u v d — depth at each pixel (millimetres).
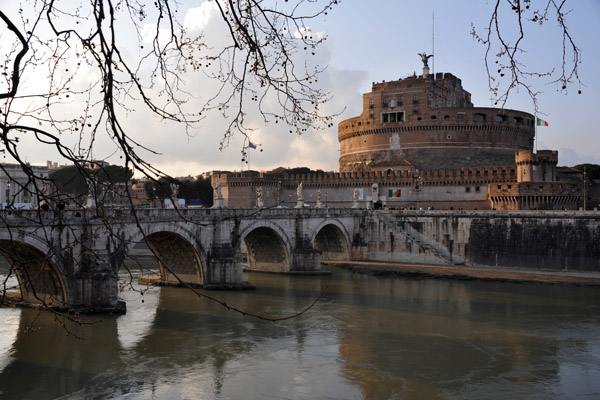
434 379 39312
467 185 135000
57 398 35188
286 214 90438
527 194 117000
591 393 36781
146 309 60656
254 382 38500
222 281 74250
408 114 152875
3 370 40062
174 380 38656
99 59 8641
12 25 7527
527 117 157250
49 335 48750
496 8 8383
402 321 56656
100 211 11945
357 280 86125
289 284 81375
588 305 65375
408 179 140625
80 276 54500
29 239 48750
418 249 105000
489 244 100812
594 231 91375
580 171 146125
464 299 69250
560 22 8203
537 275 87188
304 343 48281
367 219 110438
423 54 166375
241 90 9523
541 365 42469
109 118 8359
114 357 43500
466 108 149875
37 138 8516
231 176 152625
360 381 38875
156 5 8664
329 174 150500
